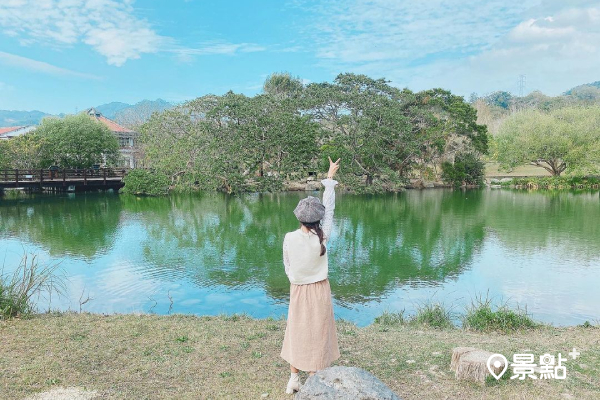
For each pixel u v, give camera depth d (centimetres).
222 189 3347
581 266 1212
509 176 4806
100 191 3488
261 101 3212
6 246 1443
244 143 2995
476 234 1703
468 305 877
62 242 1521
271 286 1011
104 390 378
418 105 3734
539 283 1045
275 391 375
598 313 839
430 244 1523
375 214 2244
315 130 3272
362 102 3241
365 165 3419
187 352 479
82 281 1041
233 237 1639
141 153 4606
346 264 1242
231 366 440
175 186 3253
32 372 413
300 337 341
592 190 3653
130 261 1251
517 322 652
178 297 927
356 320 792
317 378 299
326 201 353
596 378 412
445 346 510
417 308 840
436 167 4172
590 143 3816
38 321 591
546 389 386
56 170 3159
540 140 3891
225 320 645
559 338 570
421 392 379
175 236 1653
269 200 2859
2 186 2698
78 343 499
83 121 3716
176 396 368
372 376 301
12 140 3297
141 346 495
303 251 336
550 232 1745
